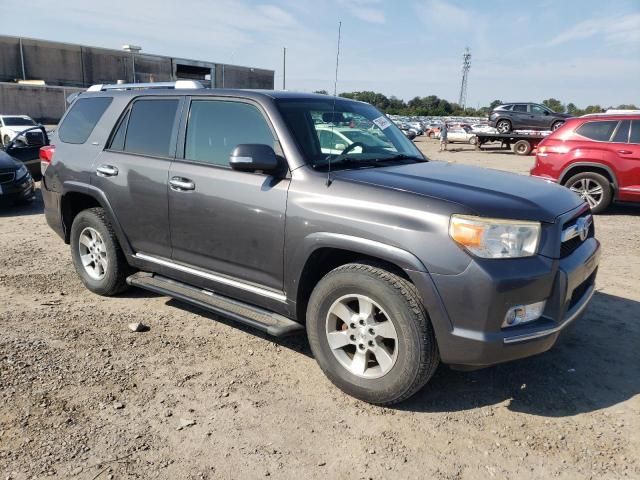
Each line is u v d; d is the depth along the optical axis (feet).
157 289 14.14
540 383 11.71
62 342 13.33
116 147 15.30
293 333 11.65
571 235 10.64
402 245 9.77
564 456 9.27
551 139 32.91
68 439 9.47
